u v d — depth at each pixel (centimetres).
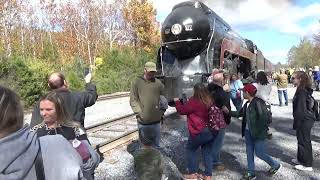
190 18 1288
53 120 342
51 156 208
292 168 703
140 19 4247
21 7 3831
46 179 204
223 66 1352
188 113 593
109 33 4797
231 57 1525
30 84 1688
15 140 190
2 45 3212
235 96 1299
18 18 3769
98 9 4872
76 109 479
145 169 475
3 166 184
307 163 684
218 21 1459
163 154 776
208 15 1356
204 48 1311
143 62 3092
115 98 2264
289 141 929
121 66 2959
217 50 1357
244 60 1942
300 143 689
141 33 4241
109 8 4841
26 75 1673
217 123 587
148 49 4147
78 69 2648
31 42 4253
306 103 678
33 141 202
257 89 619
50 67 1995
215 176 652
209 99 590
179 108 598
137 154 484
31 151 197
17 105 200
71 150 221
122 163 715
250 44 2192
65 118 349
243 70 1912
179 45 1298
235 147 860
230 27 1716
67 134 340
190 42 1288
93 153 317
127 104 1872
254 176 631
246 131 630
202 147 619
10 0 3594
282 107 1636
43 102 340
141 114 652
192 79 1212
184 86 1214
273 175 652
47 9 4653
